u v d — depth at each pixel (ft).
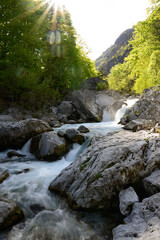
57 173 22.70
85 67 116.16
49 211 15.26
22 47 64.59
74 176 17.44
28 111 62.28
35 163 27.22
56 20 98.84
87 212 14.84
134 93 112.98
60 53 90.84
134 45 96.22
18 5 66.95
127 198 14.44
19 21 64.28
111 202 15.28
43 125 37.68
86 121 62.85
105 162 16.76
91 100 70.08
